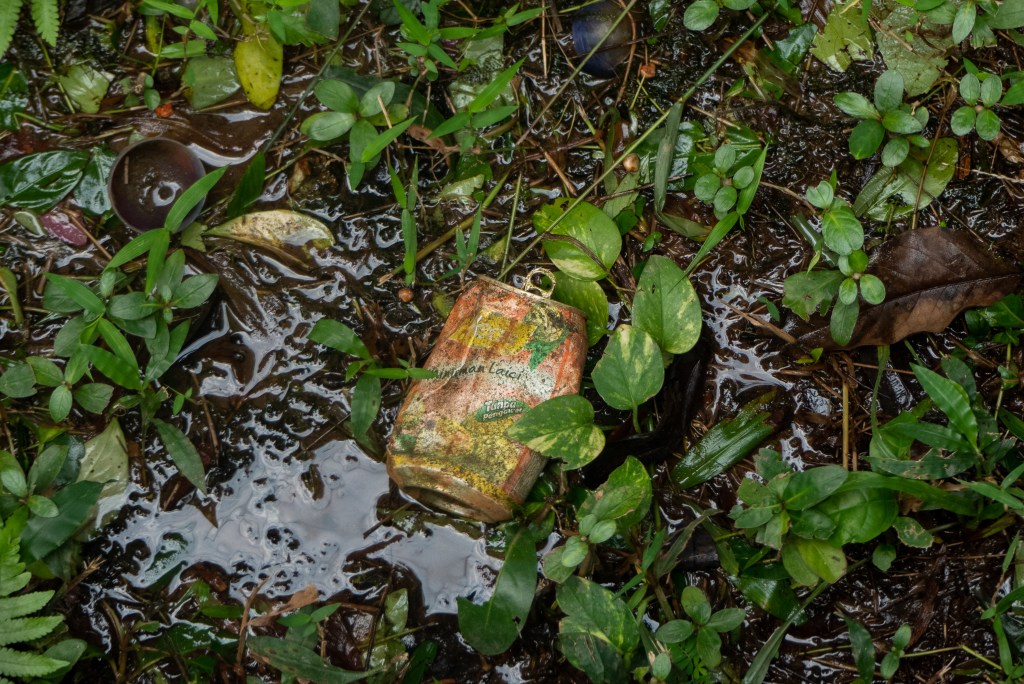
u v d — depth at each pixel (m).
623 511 0.83
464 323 0.84
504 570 0.85
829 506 0.83
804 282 0.87
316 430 0.88
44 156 0.91
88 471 0.87
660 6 0.91
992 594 0.87
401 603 0.87
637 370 0.85
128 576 0.87
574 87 0.91
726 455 0.88
